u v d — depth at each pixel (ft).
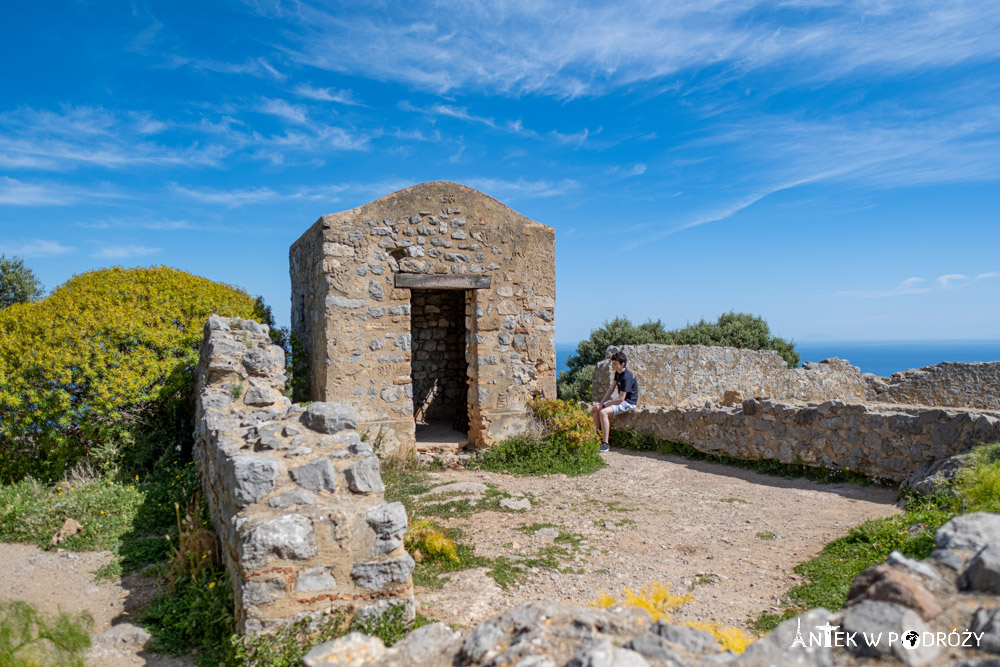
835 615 8.16
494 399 34.30
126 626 14.34
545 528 21.38
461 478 29.48
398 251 32.76
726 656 7.59
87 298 32.83
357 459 14.89
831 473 27.35
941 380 50.47
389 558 12.94
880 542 17.63
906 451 24.89
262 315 42.09
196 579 15.44
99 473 26.27
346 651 9.06
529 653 8.29
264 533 12.12
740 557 18.47
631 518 22.70
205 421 21.44
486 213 34.37
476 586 16.48
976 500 17.21
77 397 27.86
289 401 24.57
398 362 32.58
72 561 18.65
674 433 35.35
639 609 9.49
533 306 35.40
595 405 37.27
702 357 45.50
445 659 8.91
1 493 23.12
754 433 30.86
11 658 10.87
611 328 78.23
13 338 29.09
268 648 11.73
